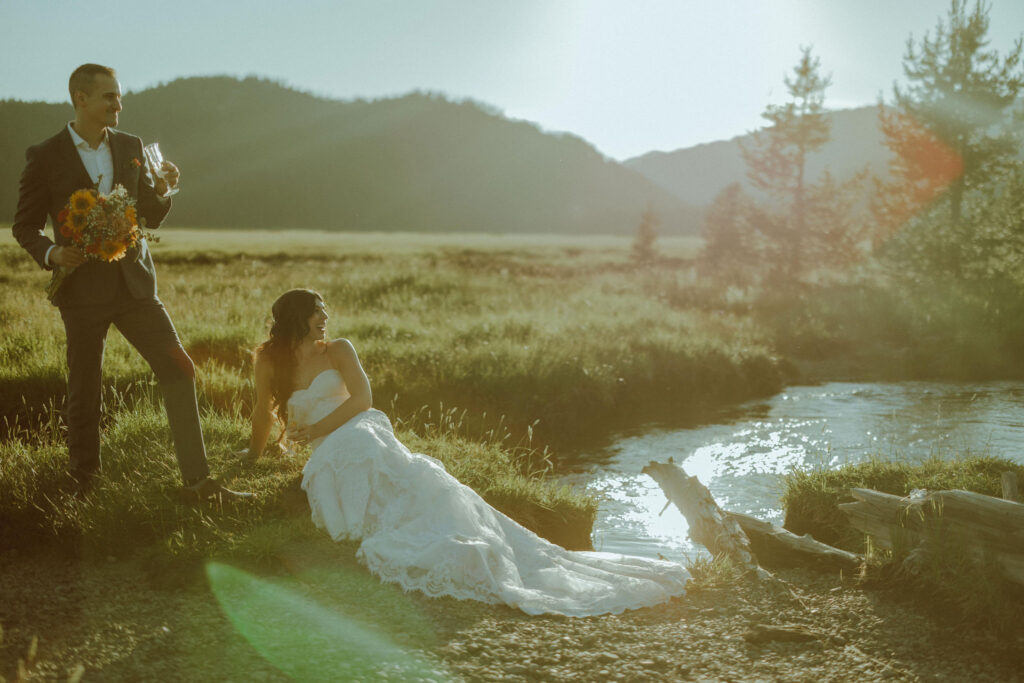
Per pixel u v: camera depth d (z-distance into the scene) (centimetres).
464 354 1191
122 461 573
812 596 472
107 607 405
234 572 444
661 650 390
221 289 1914
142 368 895
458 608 422
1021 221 2400
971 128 2469
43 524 484
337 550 477
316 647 368
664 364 1401
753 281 2936
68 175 485
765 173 2953
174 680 334
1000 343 1747
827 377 1591
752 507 752
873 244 2661
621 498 793
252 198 17850
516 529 501
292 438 524
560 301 2036
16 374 861
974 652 399
